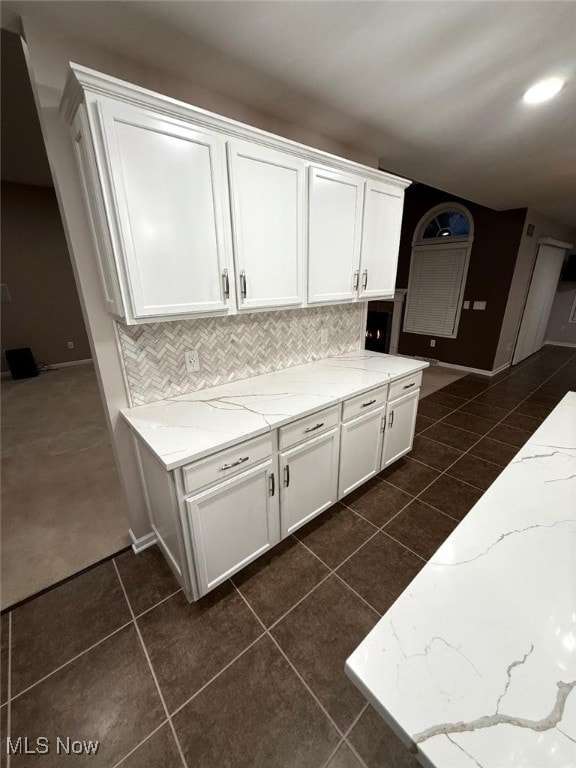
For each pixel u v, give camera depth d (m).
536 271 5.49
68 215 1.41
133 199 1.25
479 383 4.91
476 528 0.86
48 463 2.82
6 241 4.89
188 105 1.26
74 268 1.49
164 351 1.76
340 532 2.07
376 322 6.61
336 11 1.20
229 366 2.06
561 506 0.95
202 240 1.46
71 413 3.83
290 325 2.33
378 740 1.14
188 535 1.43
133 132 1.20
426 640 0.60
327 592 1.68
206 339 1.90
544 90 1.71
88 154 1.18
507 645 0.59
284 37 1.33
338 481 2.16
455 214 5.27
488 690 0.52
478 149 2.49
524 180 3.27
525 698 0.51
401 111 1.93
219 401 1.80
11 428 3.48
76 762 1.10
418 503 2.34
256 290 1.71
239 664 1.37
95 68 1.37
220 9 1.18
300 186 1.75
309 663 1.37
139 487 1.86
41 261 5.21
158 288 1.38
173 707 1.23
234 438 1.43
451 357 5.66
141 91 1.16
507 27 1.29
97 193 1.21
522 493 1.00
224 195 1.48
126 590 1.70
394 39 1.35
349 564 1.84
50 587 1.71
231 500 1.54
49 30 1.25
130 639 1.47
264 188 1.61
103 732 1.17
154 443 1.38
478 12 1.21
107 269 1.35
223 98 1.76
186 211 1.39
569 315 7.31
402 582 1.74
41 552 1.93
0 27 1.25
